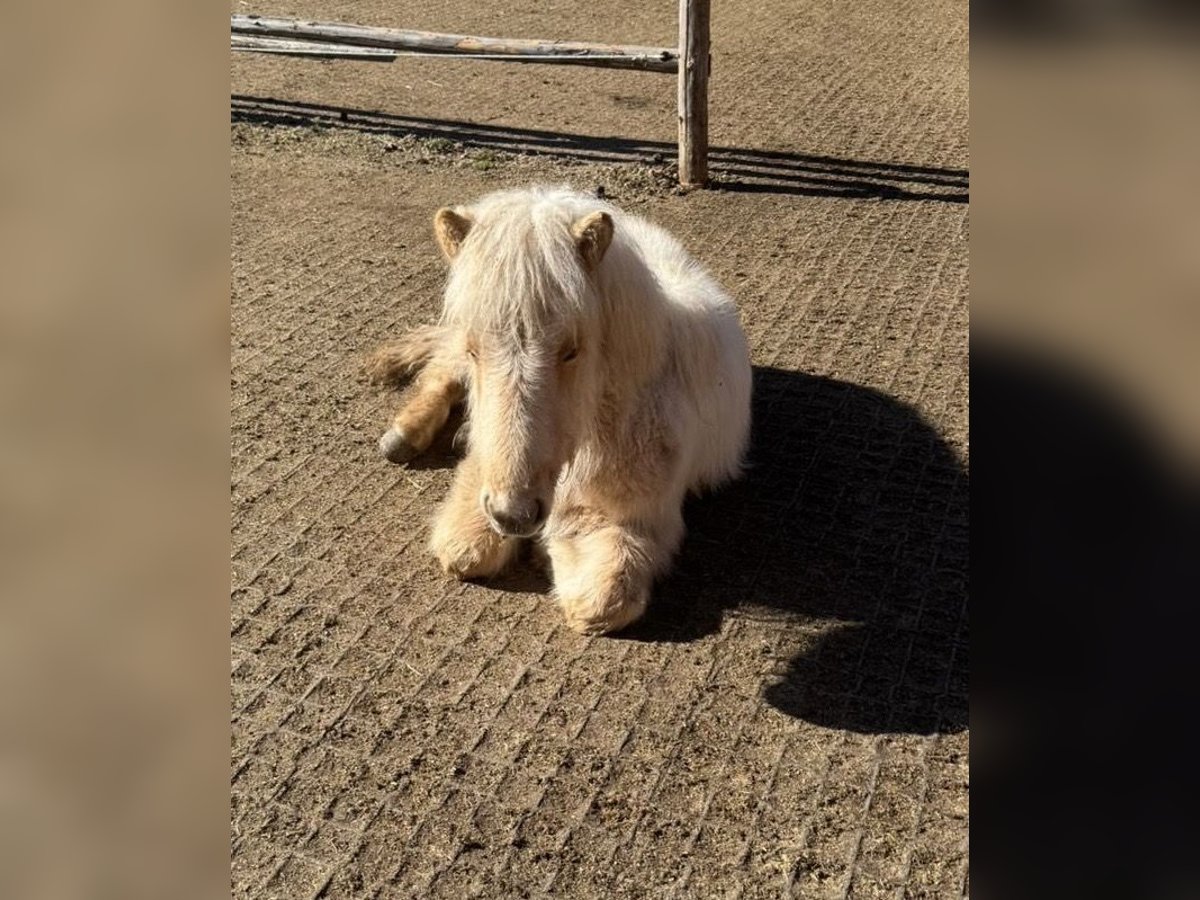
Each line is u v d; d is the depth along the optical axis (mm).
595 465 3143
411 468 4004
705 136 6375
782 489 3914
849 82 8453
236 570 3438
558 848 2547
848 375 4605
